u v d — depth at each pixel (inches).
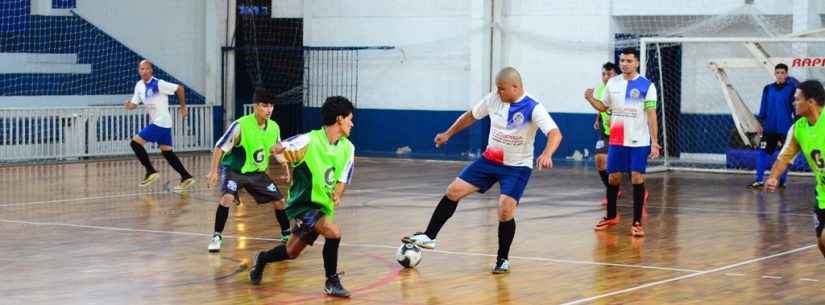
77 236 469.1
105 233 478.3
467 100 983.0
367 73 1022.4
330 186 336.2
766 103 697.6
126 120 924.6
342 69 1029.8
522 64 964.6
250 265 396.5
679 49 928.3
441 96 994.1
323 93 1037.8
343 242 456.8
